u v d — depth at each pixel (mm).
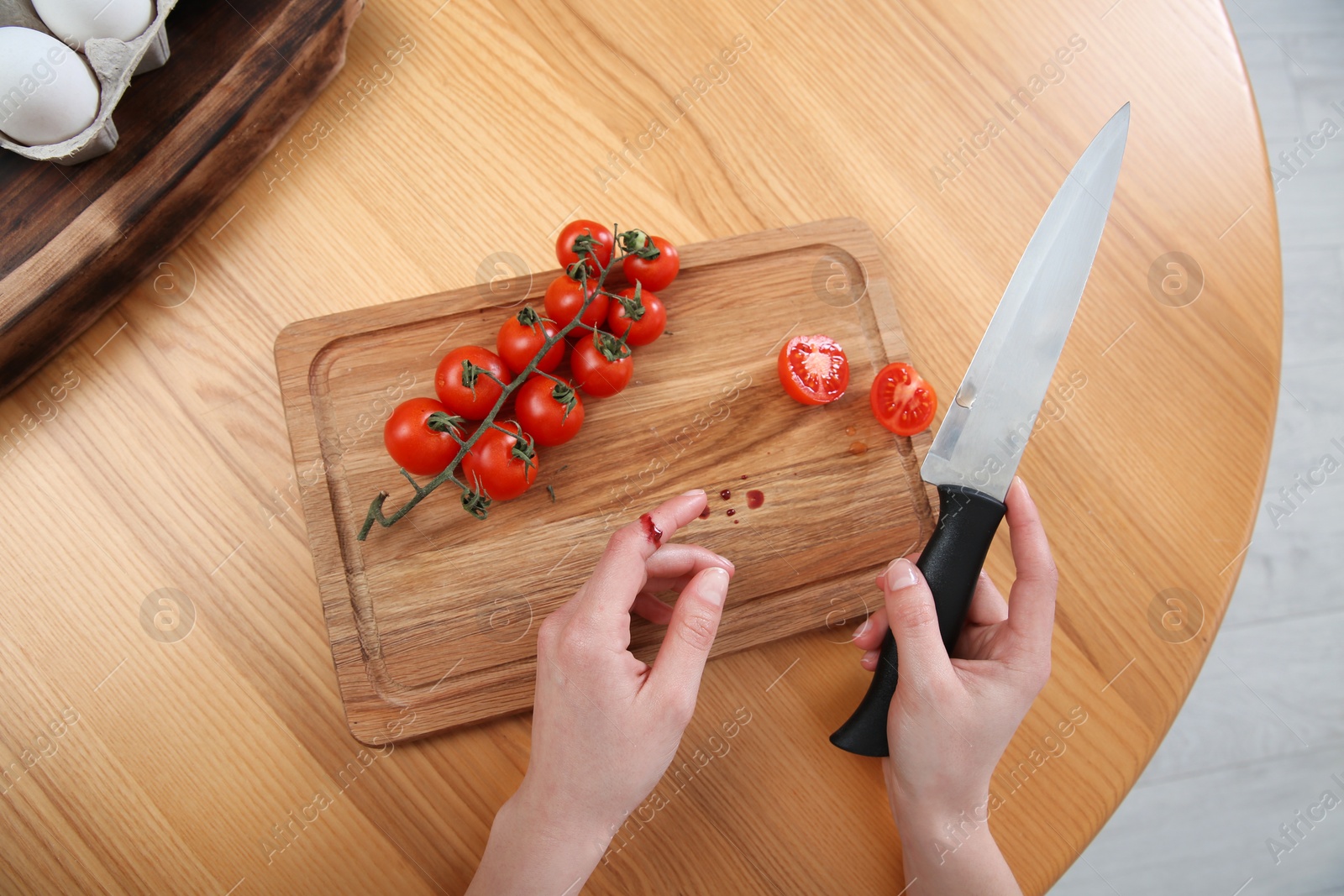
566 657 800
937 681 839
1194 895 1676
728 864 967
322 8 1000
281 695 980
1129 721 1013
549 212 1119
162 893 932
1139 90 1192
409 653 975
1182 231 1148
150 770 955
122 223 970
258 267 1074
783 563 1029
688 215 1134
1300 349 1856
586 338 967
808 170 1156
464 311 1046
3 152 943
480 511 920
